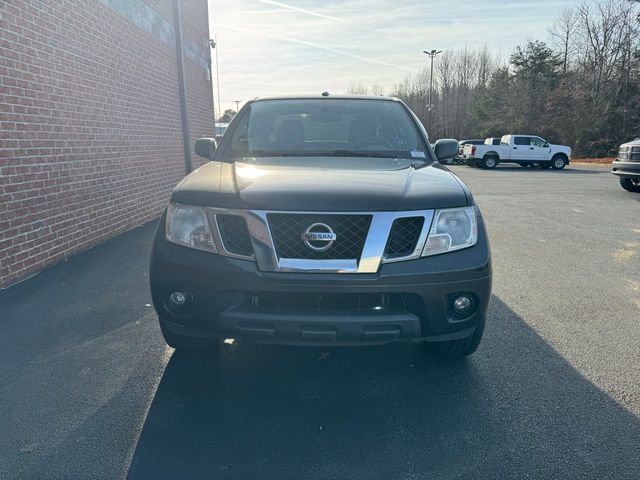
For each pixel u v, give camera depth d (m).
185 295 2.64
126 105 7.47
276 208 2.47
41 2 5.23
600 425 2.52
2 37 4.60
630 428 2.49
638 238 7.16
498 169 25.95
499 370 3.11
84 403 2.70
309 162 3.24
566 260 5.87
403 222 2.53
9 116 4.68
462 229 2.63
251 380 2.97
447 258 2.55
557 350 3.40
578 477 2.14
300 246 2.47
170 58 9.54
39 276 4.97
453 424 2.53
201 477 2.13
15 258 4.79
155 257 2.69
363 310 2.49
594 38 39.81
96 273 5.08
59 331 3.63
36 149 5.11
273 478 2.13
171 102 9.61
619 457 2.27
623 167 11.95
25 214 4.93
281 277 2.44
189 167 10.32
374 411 2.65
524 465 2.21
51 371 3.05
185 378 2.98
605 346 3.46
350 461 2.24
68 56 5.78
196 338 3.05
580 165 29.78
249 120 3.91
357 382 2.96
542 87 45.28
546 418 2.58
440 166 3.40
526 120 43.66
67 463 2.21
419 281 2.48
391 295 2.51
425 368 3.13
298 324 2.45
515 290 4.72
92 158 6.34
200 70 12.21
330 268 2.44
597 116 37.16
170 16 9.53
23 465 2.20
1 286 4.60
